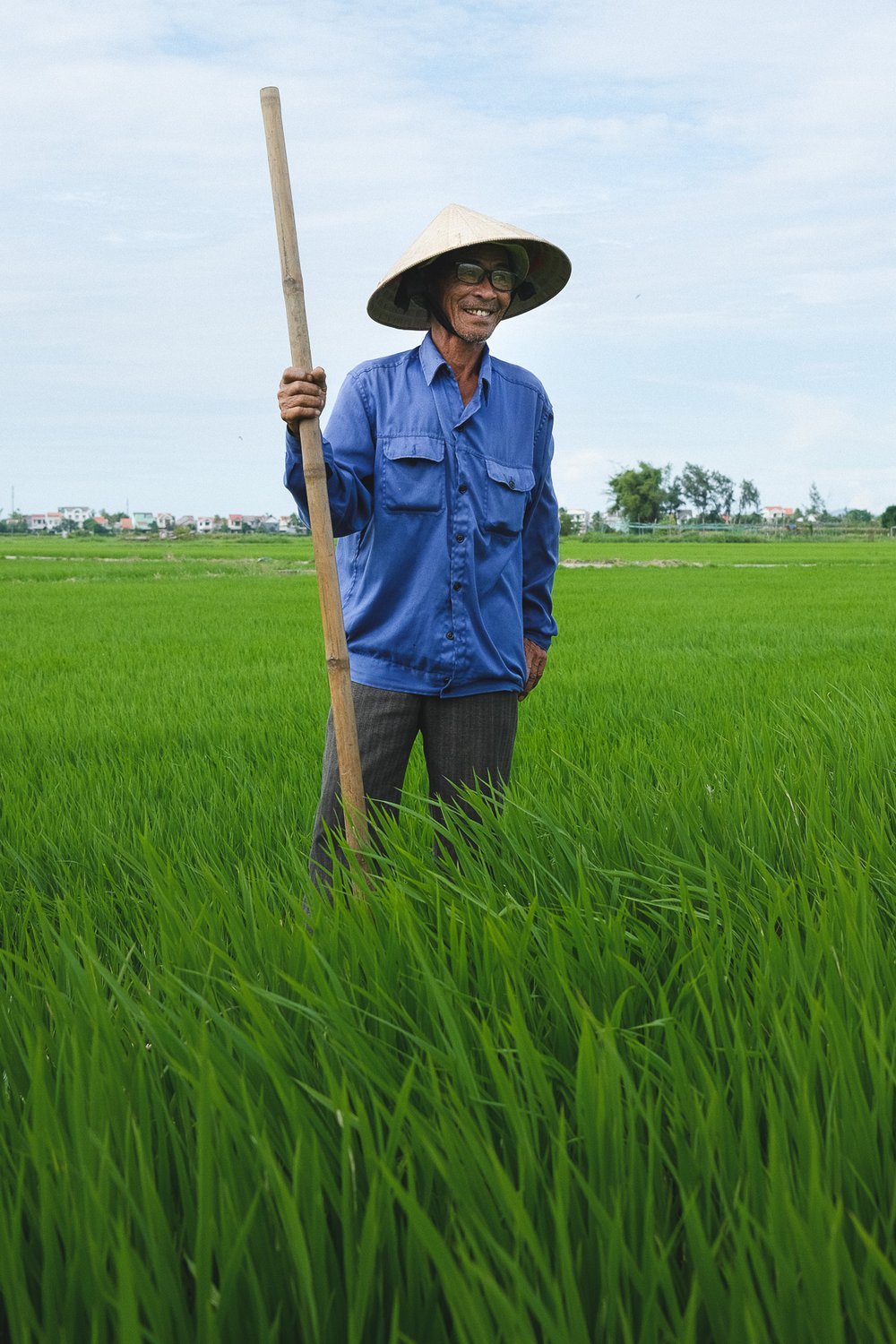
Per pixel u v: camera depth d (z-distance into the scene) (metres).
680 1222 1.60
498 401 3.52
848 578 33.47
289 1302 1.58
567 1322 1.47
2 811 4.51
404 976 2.36
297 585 31.05
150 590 28.50
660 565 47.75
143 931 3.05
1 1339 1.64
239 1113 1.83
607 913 2.78
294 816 4.45
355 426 3.46
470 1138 1.66
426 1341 1.53
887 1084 1.83
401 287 3.46
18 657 12.30
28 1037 1.98
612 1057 1.75
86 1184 1.57
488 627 3.54
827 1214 1.46
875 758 4.15
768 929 2.47
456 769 3.58
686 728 6.28
